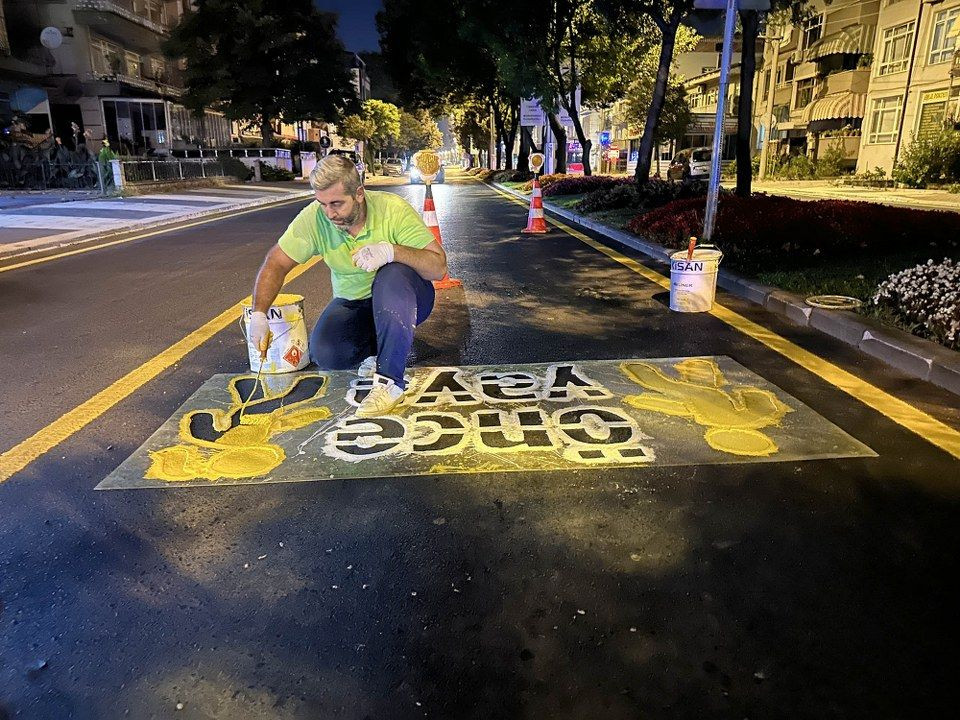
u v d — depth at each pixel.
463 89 32.53
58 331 5.41
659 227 9.28
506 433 3.29
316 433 3.32
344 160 3.10
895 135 28.02
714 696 1.73
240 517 2.60
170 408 3.69
